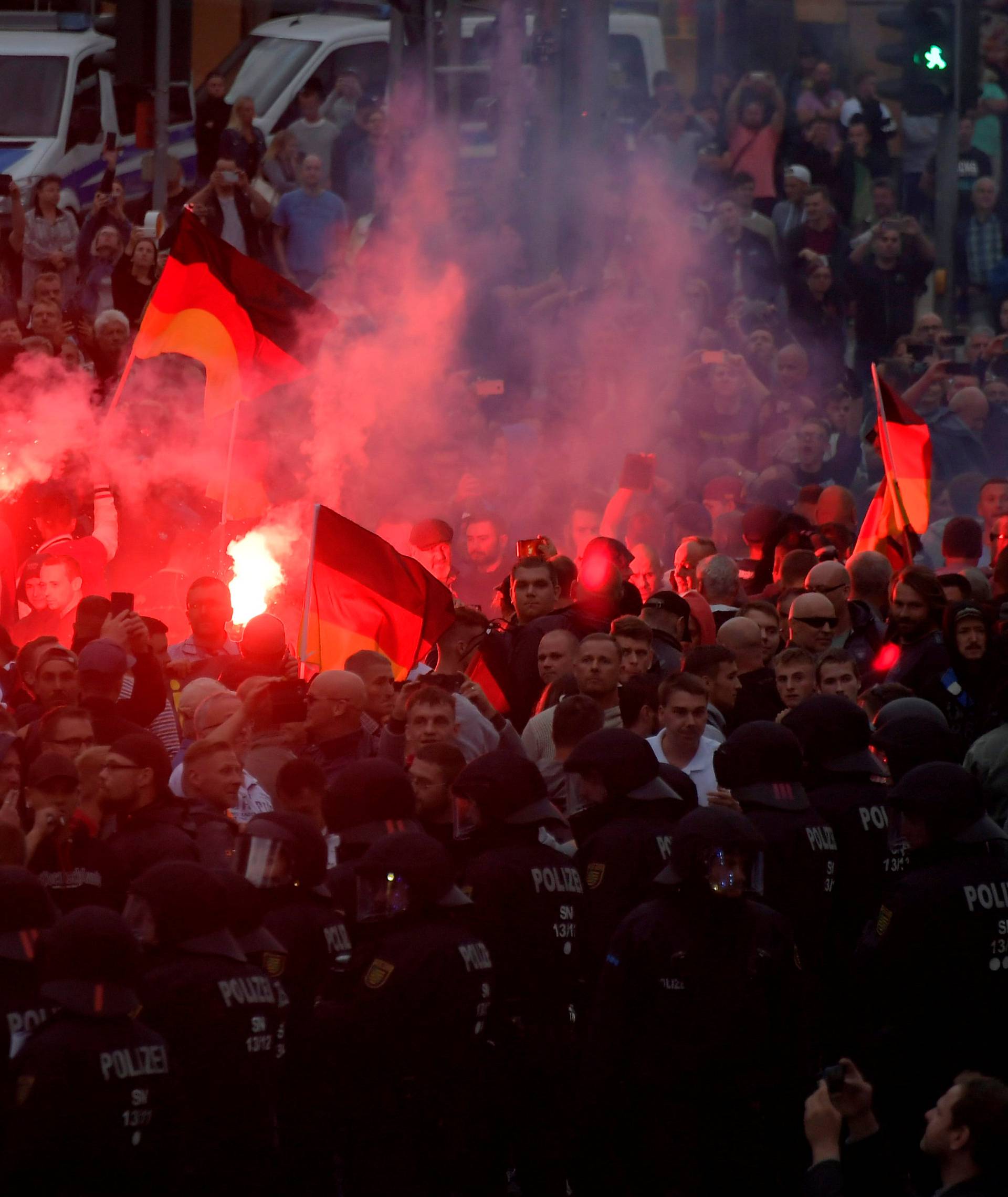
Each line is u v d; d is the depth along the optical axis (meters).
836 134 62.69
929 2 50.81
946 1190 16.36
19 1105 15.74
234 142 54.44
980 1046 20.25
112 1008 16.05
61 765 20.64
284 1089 19.05
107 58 46.19
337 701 24.44
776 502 42.16
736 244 53.72
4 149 54.06
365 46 59.62
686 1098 18.95
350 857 20.16
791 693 26.98
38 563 29.66
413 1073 18.64
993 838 20.38
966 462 45.34
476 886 19.95
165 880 17.59
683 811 22.14
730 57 69.50
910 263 53.59
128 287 45.38
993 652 28.25
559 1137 19.89
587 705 23.64
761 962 19.17
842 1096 18.56
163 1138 16.23
